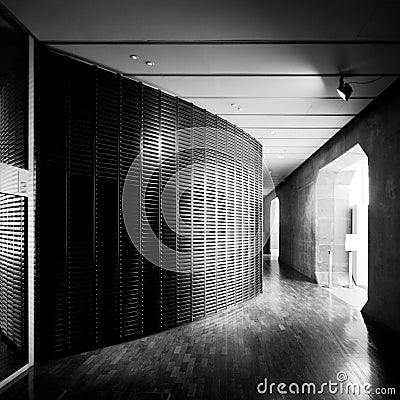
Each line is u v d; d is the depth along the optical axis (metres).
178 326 5.98
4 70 4.36
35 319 4.36
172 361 4.41
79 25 4.05
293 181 14.44
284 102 6.46
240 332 5.67
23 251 4.24
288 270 13.87
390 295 5.93
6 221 4.40
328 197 11.02
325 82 5.59
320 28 4.09
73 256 4.62
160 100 5.82
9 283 4.44
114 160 5.07
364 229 10.57
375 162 6.57
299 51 4.62
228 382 3.83
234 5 3.69
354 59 4.83
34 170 4.37
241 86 5.74
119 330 5.07
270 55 4.72
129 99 5.33
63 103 4.61
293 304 7.78
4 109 4.41
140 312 5.35
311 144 9.75
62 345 4.52
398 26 4.05
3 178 3.77
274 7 3.71
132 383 3.79
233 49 4.57
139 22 3.98
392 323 5.82
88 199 4.77
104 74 5.02
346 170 10.68
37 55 4.45
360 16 3.86
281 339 5.33
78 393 3.56
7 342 4.50
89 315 4.75
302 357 4.59
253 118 7.39
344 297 8.62
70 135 4.65
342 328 5.95
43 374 4.00
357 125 7.39
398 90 5.70
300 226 13.13
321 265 10.98
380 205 6.36
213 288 6.84
